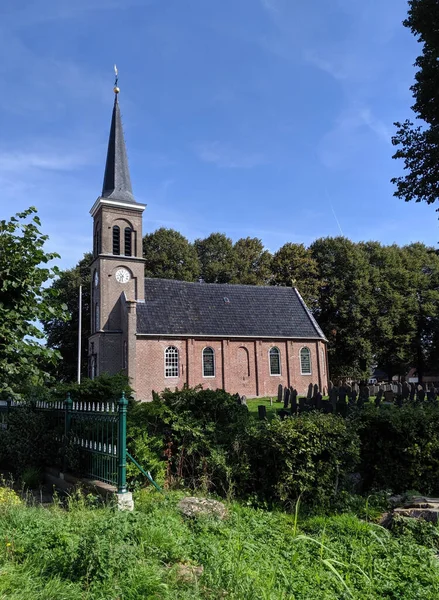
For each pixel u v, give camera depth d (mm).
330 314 49719
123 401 7406
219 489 8375
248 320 38562
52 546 4691
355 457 7969
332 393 20047
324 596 4074
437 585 4438
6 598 3514
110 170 38469
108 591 3729
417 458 8328
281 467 7848
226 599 3742
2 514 5875
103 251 35875
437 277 49906
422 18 18672
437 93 19500
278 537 5812
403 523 6254
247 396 36500
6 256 6902
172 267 48812
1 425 11508
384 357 49719
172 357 34500
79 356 38406
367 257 50781
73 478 8422
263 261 52844
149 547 4625
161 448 8508
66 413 9469
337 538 5965
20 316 6973
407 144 20938
